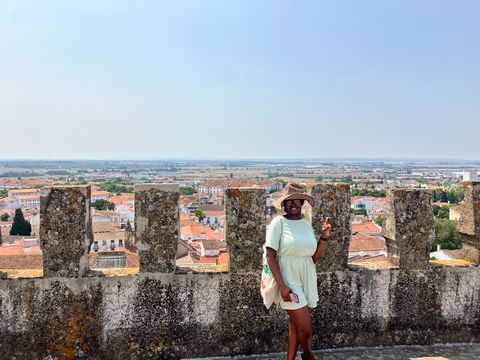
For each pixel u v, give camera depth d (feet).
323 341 17.93
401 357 17.26
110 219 252.83
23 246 167.12
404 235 18.30
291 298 14.48
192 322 17.08
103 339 16.56
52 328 16.28
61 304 16.31
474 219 18.83
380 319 18.26
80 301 16.42
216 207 379.96
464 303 18.72
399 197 18.39
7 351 16.07
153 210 16.80
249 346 17.35
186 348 17.03
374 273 18.19
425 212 18.45
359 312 18.17
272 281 14.93
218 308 17.21
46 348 16.25
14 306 16.11
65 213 16.26
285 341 17.53
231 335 17.28
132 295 16.74
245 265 17.29
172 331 16.97
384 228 19.19
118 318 16.65
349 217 18.10
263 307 17.42
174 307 16.97
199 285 17.08
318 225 17.85
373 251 122.42
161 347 16.87
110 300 16.60
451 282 18.63
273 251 14.90
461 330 18.71
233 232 17.21
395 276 18.33
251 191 17.30
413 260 18.40
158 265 16.87
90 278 16.46
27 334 16.16
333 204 17.94
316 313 17.93
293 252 14.88
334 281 18.03
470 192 19.02
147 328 16.81
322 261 17.93
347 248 18.07
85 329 16.46
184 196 480.64
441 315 18.61
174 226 16.89
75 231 16.31
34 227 248.93
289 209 15.38
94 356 16.49
